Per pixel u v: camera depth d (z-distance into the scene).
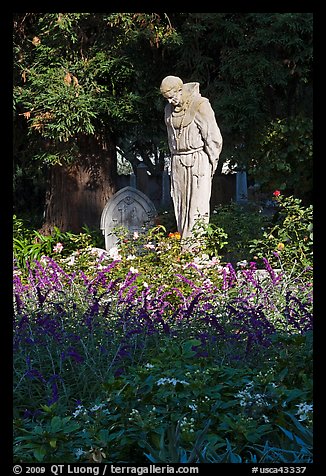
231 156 17.22
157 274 9.69
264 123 16.97
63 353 5.34
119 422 4.11
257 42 16.55
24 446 3.74
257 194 19.05
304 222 12.39
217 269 9.79
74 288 8.05
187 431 3.85
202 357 4.84
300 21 16.09
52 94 15.27
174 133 12.68
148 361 5.63
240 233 13.04
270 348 5.48
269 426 3.97
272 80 16.62
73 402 5.20
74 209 17.03
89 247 10.94
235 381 4.43
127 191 14.83
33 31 16.47
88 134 16.64
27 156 17.94
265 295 7.63
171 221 16.30
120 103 16.28
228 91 16.61
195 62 16.81
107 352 5.68
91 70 16.09
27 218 19.98
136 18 15.73
